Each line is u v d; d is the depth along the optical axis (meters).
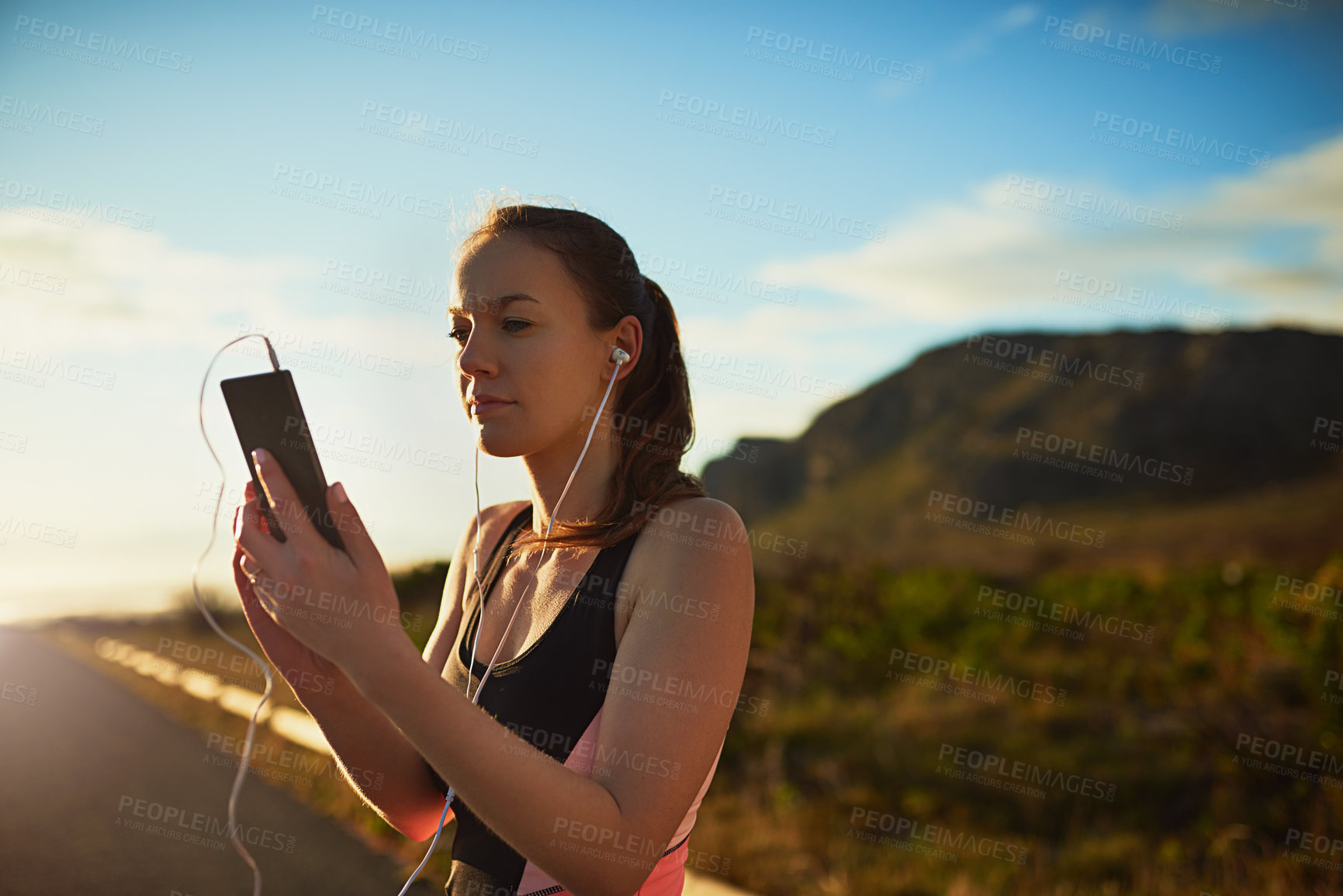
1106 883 4.41
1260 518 30.92
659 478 1.29
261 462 0.88
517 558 1.45
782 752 6.41
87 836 5.17
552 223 1.29
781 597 9.32
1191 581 10.27
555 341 1.25
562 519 1.36
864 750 6.49
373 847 5.00
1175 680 7.36
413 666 0.88
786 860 4.56
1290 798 5.02
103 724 8.53
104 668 12.98
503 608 1.41
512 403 1.25
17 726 8.44
